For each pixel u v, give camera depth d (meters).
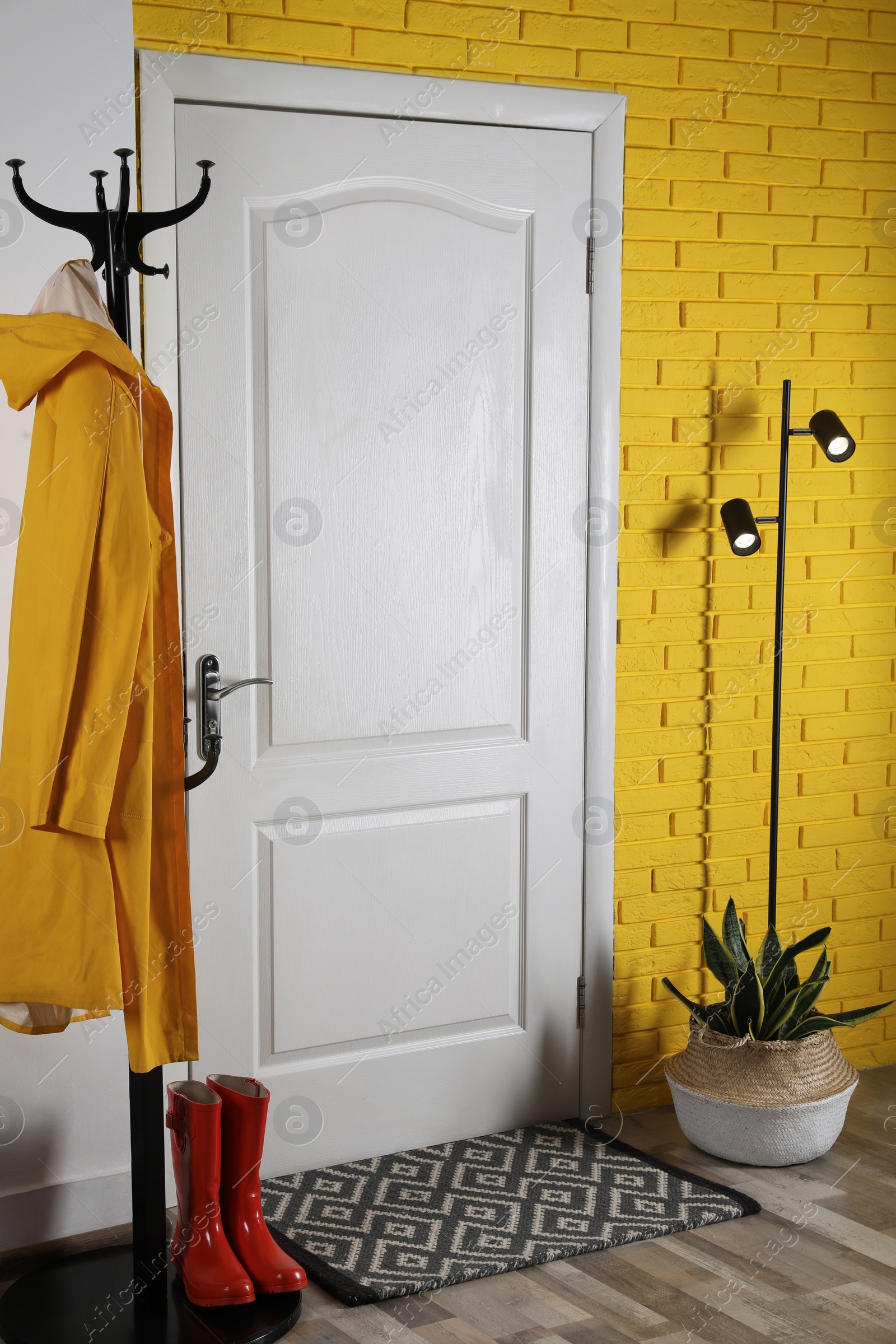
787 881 3.21
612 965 3.01
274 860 2.66
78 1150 2.42
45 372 1.86
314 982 2.72
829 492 3.16
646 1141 2.88
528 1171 2.70
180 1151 2.22
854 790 3.26
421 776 2.79
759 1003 2.73
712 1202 2.54
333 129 2.59
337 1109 2.75
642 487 2.96
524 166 2.76
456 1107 2.87
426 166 2.68
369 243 2.65
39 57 2.28
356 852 2.74
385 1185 2.64
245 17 2.49
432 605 2.77
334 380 2.64
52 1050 2.39
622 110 2.84
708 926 2.89
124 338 2.02
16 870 1.91
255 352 2.58
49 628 1.84
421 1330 2.12
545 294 2.81
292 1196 2.59
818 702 3.20
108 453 1.87
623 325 2.90
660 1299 2.21
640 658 2.99
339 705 2.70
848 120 3.10
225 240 2.52
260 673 2.63
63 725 1.81
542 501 2.85
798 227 3.07
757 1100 2.66
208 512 2.56
